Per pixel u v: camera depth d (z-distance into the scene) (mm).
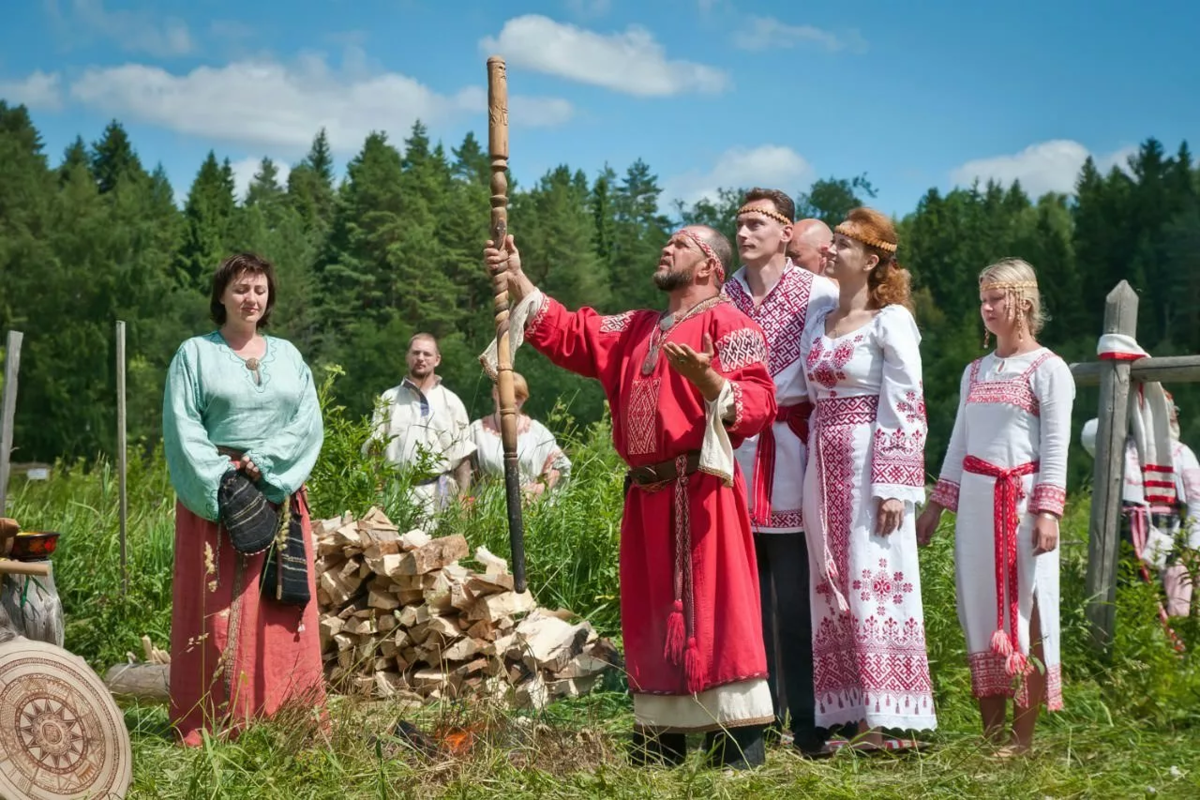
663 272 4863
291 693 5070
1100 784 4469
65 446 51875
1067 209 90625
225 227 93500
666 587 4719
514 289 5102
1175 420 7156
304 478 5262
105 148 130500
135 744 4684
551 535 7430
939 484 5449
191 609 5133
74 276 56031
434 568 6062
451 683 5934
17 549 4285
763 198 5582
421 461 7734
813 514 5203
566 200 85188
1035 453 5184
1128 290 6859
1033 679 5094
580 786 4266
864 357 5137
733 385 4594
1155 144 46906
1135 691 5734
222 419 5168
